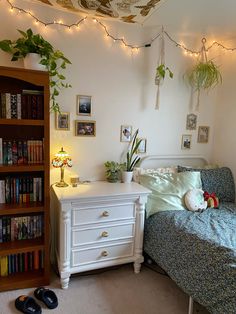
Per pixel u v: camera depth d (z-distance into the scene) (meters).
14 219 1.93
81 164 2.32
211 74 2.53
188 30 2.43
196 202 2.22
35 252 2.03
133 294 1.89
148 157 2.57
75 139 2.27
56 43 2.10
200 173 2.50
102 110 2.33
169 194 2.23
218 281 1.41
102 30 2.24
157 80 2.51
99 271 2.17
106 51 2.28
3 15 1.91
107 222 1.99
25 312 1.63
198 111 2.79
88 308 1.73
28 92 1.86
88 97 2.26
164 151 2.68
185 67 2.62
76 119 2.25
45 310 1.69
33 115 1.89
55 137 2.19
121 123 2.43
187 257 1.67
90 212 1.92
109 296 1.86
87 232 1.94
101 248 2.00
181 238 1.76
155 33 2.43
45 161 1.84
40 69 1.84
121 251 2.08
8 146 1.87
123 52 2.34
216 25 2.29
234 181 2.67
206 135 2.88
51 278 2.05
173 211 2.12
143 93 2.48
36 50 1.83
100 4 1.91
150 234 2.11
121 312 1.71
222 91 2.78
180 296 1.89
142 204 2.08
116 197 1.97
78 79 2.21
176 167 2.67
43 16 2.03
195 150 2.85
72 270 1.92
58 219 2.00
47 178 1.87
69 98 2.20
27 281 1.90
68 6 1.98
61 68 2.12
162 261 1.93
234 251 1.44
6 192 1.90
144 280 2.07
